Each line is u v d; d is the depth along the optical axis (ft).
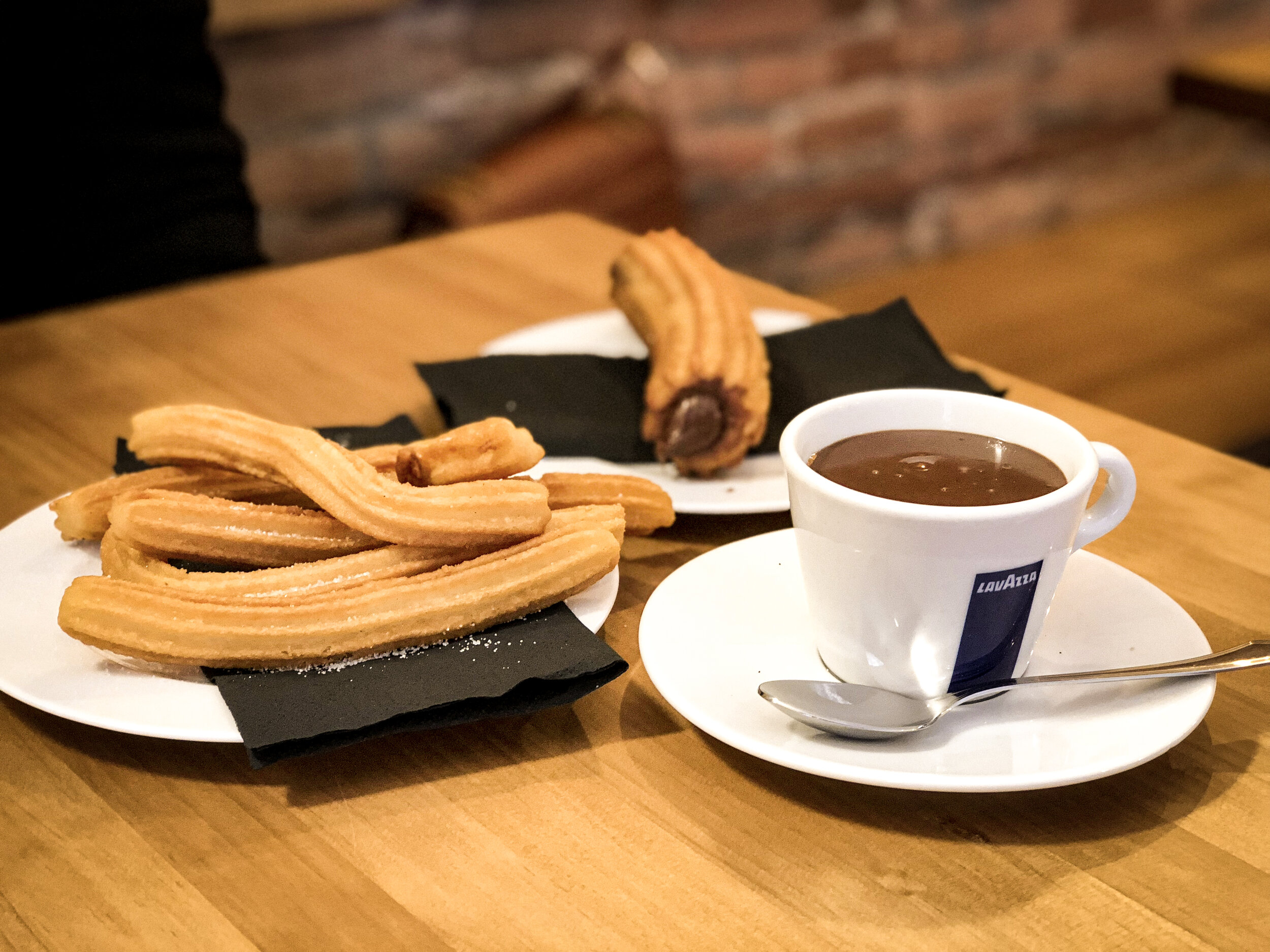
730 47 8.11
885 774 1.36
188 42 4.46
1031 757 1.42
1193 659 1.58
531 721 1.64
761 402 2.24
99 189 4.29
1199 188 10.76
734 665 1.63
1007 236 9.84
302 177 6.91
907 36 8.71
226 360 2.88
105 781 1.53
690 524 2.16
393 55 6.99
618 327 2.88
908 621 1.52
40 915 1.32
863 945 1.27
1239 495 2.19
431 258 3.53
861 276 9.23
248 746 1.43
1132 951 1.25
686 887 1.35
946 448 1.68
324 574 1.69
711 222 8.51
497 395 2.45
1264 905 1.31
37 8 4.10
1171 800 1.47
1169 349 7.78
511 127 7.57
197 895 1.35
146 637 1.56
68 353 2.94
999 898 1.32
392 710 1.50
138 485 1.90
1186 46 10.14
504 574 1.65
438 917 1.31
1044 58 9.42
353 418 2.58
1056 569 1.54
